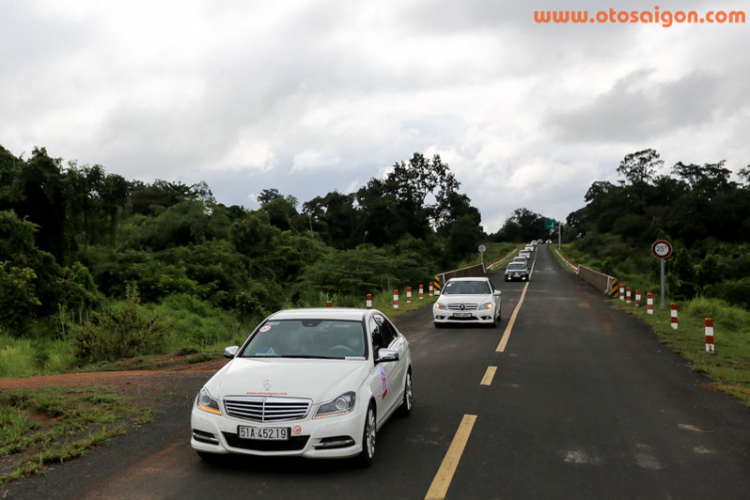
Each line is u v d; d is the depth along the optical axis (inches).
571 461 216.7
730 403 313.7
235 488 185.5
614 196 5017.2
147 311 844.6
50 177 1023.6
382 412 235.5
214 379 216.7
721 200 3427.7
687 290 1227.9
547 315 823.7
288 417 194.9
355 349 239.3
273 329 252.7
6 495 177.5
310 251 1632.6
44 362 526.3
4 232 820.0
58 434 242.2
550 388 352.2
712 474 203.3
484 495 182.4
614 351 503.5
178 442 235.5
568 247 5629.9
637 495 183.8
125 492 181.5
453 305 684.7
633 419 279.6
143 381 364.5
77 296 813.2
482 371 408.8
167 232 1456.7
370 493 182.4
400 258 1347.2
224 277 1182.9
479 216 3732.8
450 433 254.4
